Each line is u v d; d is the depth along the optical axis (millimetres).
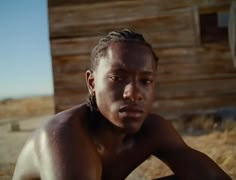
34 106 24250
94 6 8188
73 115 1393
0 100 34812
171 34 8109
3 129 11047
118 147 1557
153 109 8172
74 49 8195
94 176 1244
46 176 1208
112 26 8172
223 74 8078
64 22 8195
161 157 1775
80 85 8156
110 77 1203
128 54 1194
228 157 4012
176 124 7289
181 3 8062
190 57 8117
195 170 1655
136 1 8148
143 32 8156
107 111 1232
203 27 8164
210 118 7504
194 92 8133
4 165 4883
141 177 3748
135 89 1177
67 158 1211
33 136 1425
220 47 8070
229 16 7469
